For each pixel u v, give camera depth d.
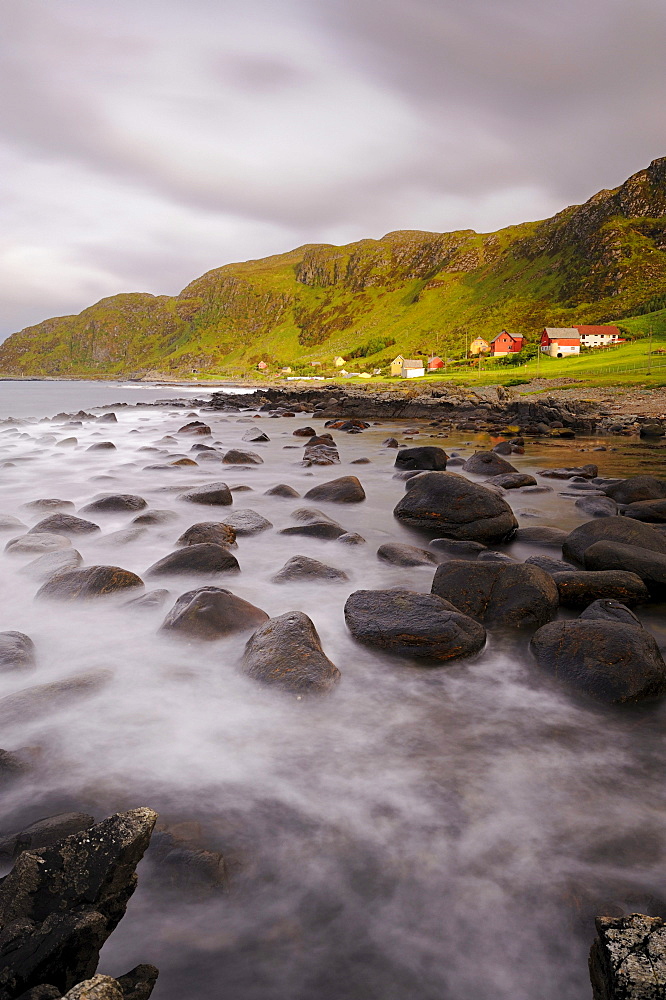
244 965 2.66
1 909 2.41
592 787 3.91
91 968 2.39
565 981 2.62
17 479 16.39
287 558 8.92
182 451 23.50
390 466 19.30
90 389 151.12
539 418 40.97
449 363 155.00
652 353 102.94
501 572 6.85
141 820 2.76
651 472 19.05
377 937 2.81
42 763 4.01
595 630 5.45
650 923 2.38
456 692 5.14
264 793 3.79
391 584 7.85
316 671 5.04
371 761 4.15
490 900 3.01
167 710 4.74
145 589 7.34
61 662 5.58
